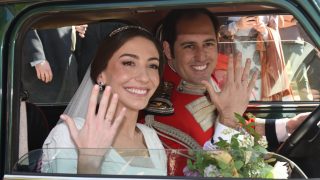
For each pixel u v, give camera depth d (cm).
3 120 199
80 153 209
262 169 204
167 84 278
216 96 269
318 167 246
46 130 262
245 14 315
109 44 233
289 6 190
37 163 207
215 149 213
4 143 200
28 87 335
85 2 198
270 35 346
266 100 352
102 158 208
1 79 199
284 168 205
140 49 233
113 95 214
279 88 353
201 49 283
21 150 216
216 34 290
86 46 336
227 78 273
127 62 232
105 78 236
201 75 281
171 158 208
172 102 276
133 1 197
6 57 199
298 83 358
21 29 199
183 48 282
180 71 282
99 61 235
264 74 352
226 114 269
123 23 288
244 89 272
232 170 203
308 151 252
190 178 199
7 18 198
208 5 194
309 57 357
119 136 233
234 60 275
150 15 286
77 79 348
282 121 309
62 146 215
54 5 198
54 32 343
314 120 254
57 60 349
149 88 236
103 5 198
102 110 212
